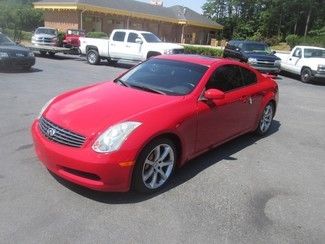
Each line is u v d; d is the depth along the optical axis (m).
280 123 8.80
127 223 3.89
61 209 4.05
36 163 5.15
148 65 6.02
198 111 5.05
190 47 28.02
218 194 4.70
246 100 6.28
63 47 24.08
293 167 5.85
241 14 66.44
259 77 6.96
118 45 19.69
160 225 3.90
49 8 36.06
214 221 4.07
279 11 59.16
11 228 3.66
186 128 4.83
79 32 29.97
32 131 4.74
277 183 5.19
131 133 4.17
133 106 4.63
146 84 5.47
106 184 4.12
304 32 59.78
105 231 3.73
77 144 4.14
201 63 5.80
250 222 4.11
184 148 4.89
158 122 4.43
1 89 10.52
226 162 5.79
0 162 5.14
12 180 4.62
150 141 4.32
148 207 4.23
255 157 6.14
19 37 35.41
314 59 18.64
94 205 4.18
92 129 4.17
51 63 19.20
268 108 7.32
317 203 4.68
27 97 9.65
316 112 10.64
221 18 66.19
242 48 20.86
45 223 3.78
